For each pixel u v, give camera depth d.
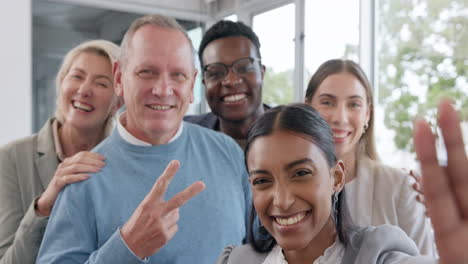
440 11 2.56
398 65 2.82
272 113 0.86
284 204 0.79
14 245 1.35
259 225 0.99
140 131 1.32
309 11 3.36
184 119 2.27
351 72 1.61
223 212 1.35
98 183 1.24
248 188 1.46
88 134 1.66
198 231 1.29
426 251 1.55
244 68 1.89
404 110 2.76
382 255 0.82
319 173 0.82
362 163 1.65
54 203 1.28
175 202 1.04
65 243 1.17
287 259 0.91
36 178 1.57
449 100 0.50
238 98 1.91
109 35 4.02
